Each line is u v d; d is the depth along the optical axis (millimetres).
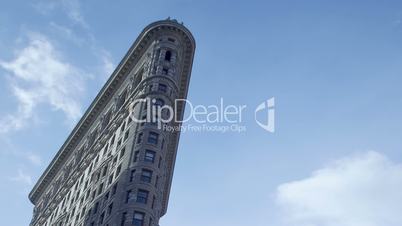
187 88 109250
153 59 102625
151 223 79750
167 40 105688
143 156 86312
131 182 82938
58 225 109688
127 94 108312
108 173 94188
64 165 135125
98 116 122750
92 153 111438
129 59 113812
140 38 111938
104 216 84812
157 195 83750
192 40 108188
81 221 95375
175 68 102375
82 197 102750
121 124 102000
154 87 96750
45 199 138875
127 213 78812
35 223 136125
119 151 93875
